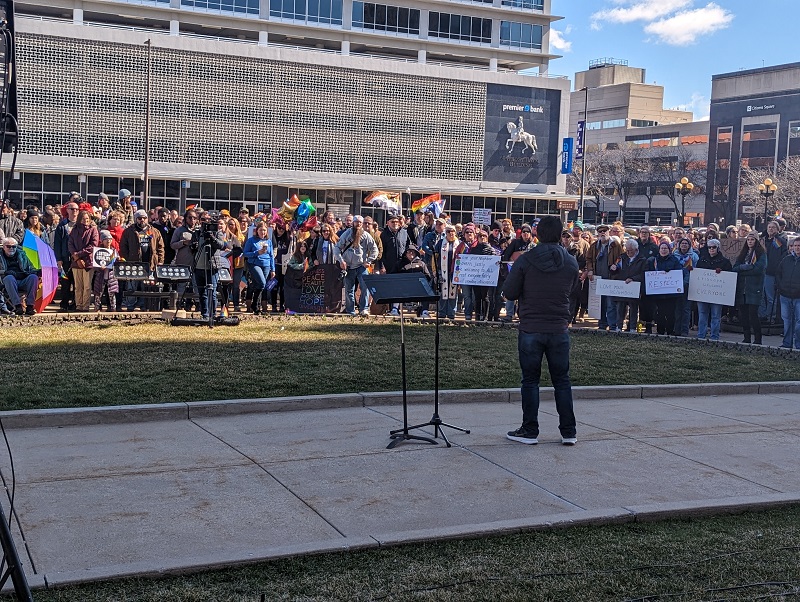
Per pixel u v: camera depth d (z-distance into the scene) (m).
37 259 16.53
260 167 63.50
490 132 71.88
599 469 7.71
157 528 5.84
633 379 12.13
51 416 8.55
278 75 63.66
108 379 10.44
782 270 16.30
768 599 4.94
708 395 11.66
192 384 10.33
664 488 7.20
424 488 6.94
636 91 149.38
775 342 17.97
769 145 105.31
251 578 5.04
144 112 59.16
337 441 8.33
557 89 73.81
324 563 5.31
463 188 71.06
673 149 118.25
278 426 8.88
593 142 151.62
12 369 10.88
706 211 111.38
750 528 6.29
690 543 5.88
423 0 75.06
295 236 19.66
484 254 19.09
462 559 5.44
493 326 18.38
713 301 17.28
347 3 72.25
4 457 7.43
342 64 65.81
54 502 6.30
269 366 11.77
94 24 61.53
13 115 4.71
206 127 61.50
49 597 4.69
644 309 18.33
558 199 74.06
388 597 4.81
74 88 57.22
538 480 7.29
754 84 106.62
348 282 19.17
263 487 6.83
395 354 13.28
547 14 78.56
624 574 5.25
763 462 8.18
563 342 8.47
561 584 5.07
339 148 66.25
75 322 15.80
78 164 57.53
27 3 63.00
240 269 19.00
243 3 68.88
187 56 60.50
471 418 9.61
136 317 16.64
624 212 121.44
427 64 69.00
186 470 7.22
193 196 61.34
